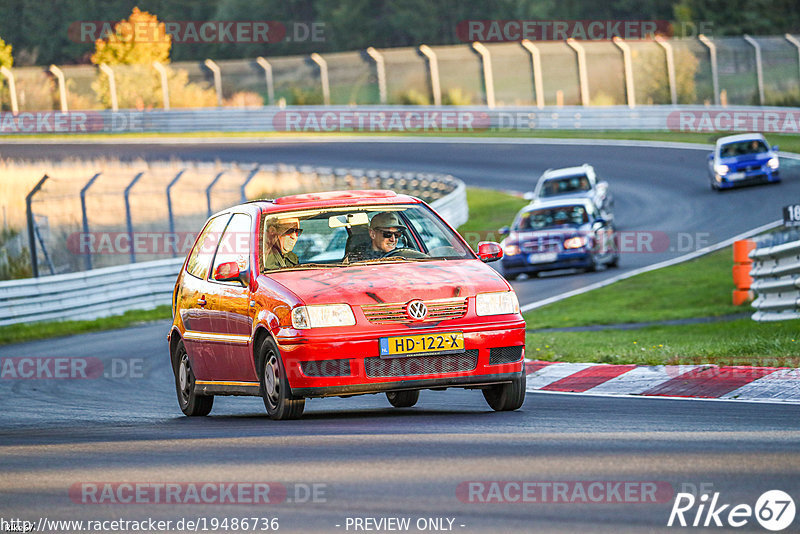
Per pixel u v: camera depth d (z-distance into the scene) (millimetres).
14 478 21391
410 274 28406
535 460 20094
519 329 28094
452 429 24766
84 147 174000
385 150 162625
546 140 161625
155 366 52469
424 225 31391
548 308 69000
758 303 52844
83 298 78250
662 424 24766
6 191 114875
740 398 30188
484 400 33094
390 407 32906
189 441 25172
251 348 29344
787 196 108500
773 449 20547
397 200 31625
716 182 115938
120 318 78938
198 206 111500
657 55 176750
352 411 31141
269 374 28422
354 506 17094
